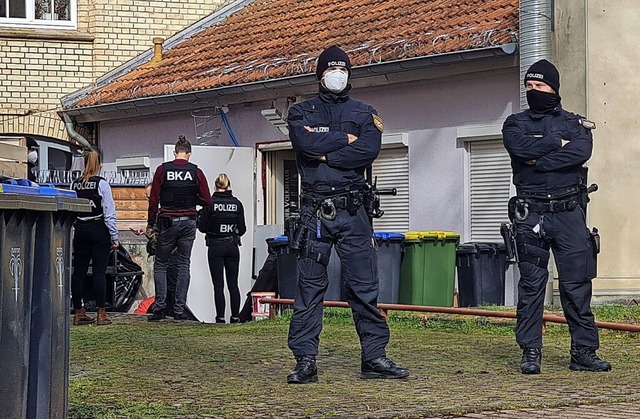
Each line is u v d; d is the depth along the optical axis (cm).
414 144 1900
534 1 1622
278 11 2516
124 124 2503
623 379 992
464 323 1428
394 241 1620
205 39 2548
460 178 1830
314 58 1995
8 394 626
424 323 1456
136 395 910
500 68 1731
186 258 1689
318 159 970
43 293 657
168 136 2386
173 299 1786
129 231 2138
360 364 1096
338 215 976
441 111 1853
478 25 1817
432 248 1675
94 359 1158
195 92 2200
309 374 974
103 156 2562
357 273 988
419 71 1838
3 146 758
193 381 991
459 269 1744
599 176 1600
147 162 2433
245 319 1872
